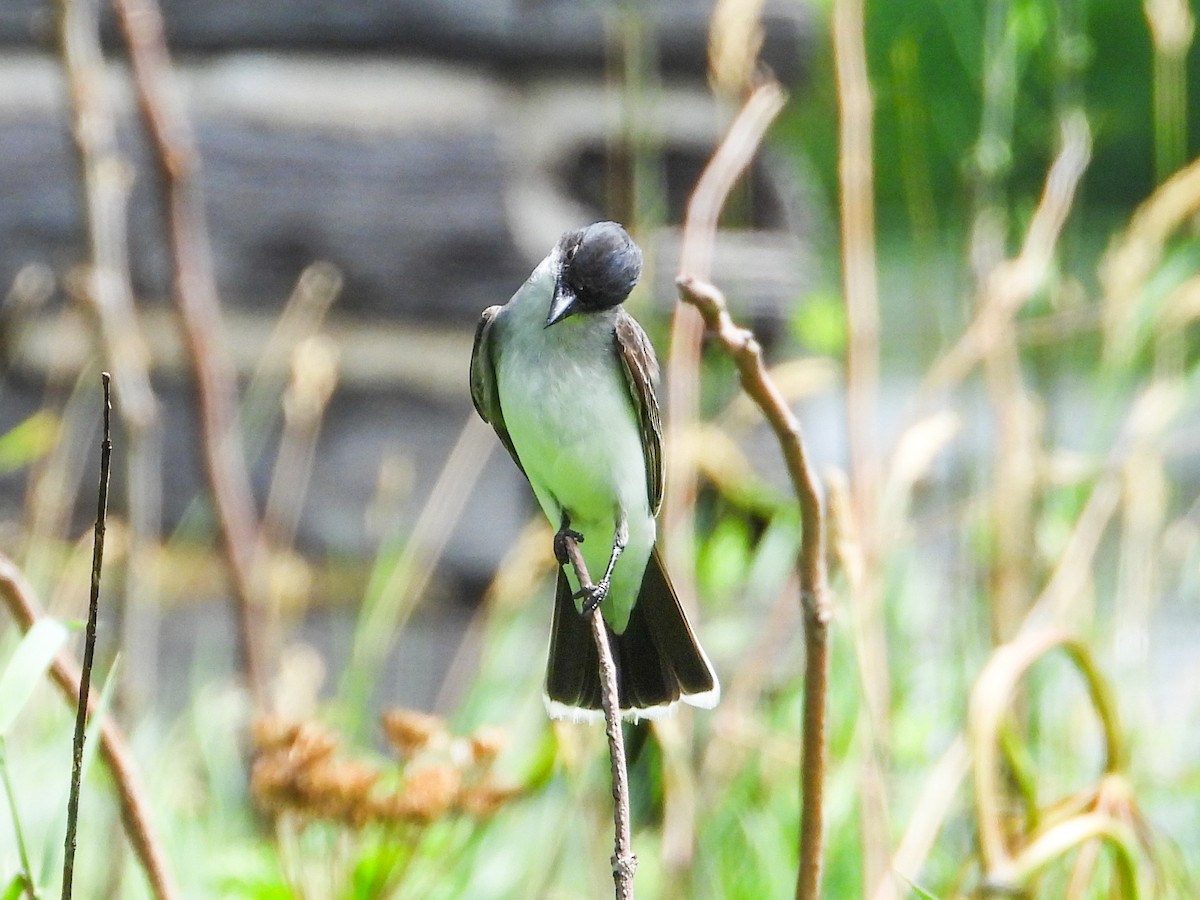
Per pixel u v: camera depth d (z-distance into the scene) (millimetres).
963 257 9195
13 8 10117
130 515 7484
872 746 6445
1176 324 8742
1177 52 9062
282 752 6566
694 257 7078
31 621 5035
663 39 9867
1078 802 6242
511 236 9961
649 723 7492
